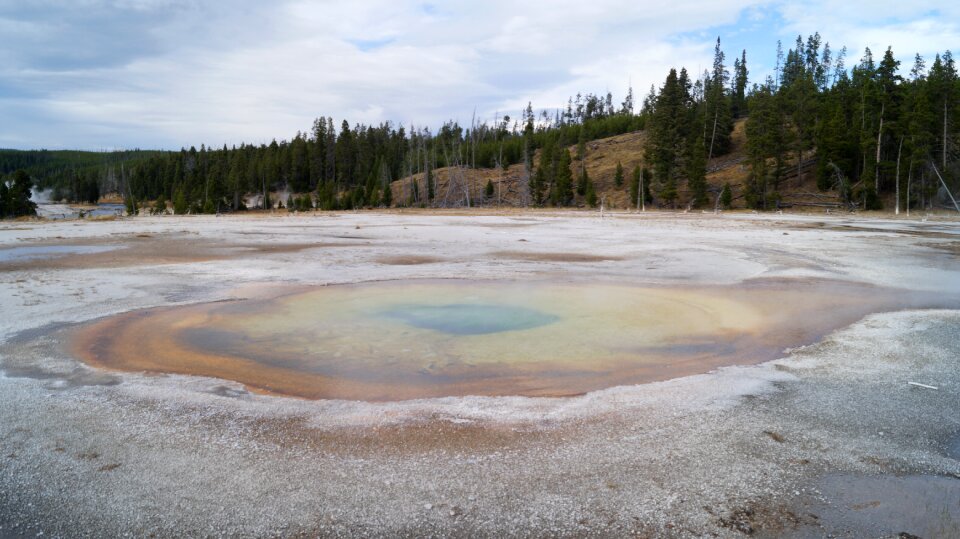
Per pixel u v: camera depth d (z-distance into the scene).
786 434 6.16
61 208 116.25
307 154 116.06
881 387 7.60
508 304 13.33
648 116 100.75
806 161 72.12
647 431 6.20
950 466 5.52
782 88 89.94
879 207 56.19
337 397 7.24
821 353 9.24
